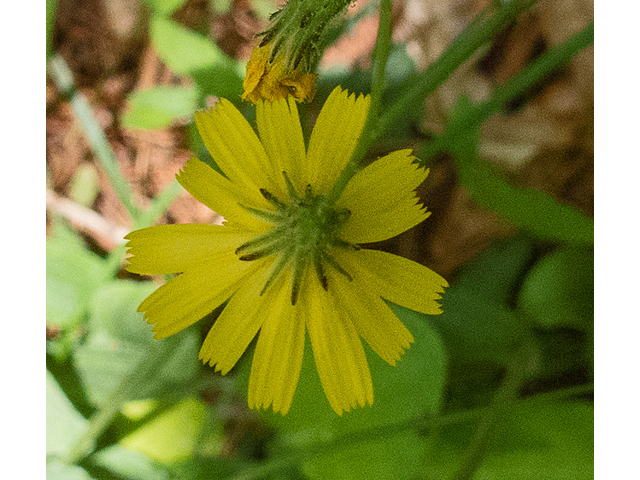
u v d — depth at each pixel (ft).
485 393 0.40
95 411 0.40
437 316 0.40
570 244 0.40
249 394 0.30
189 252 0.30
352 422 0.37
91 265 0.41
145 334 0.41
